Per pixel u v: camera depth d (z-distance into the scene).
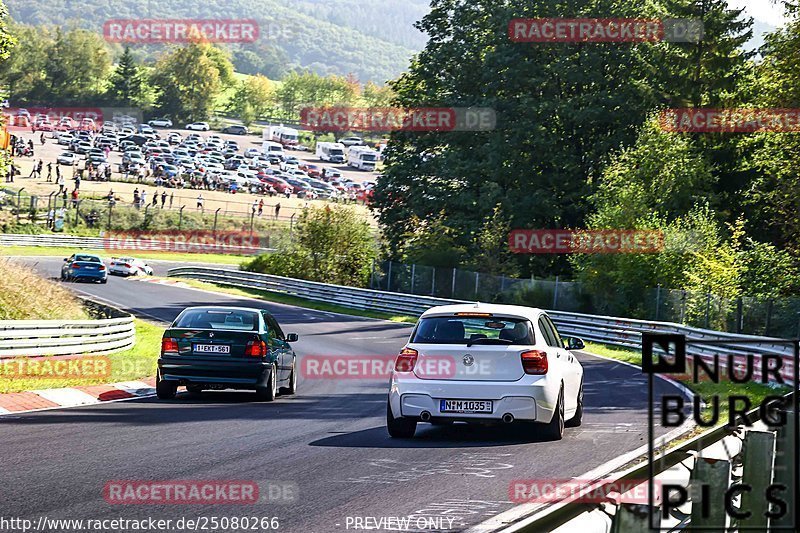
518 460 17.14
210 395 29.84
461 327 20.20
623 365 44.75
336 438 20.00
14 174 156.00
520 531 6.52
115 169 186.62
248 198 174.38
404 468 16.12
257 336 27.78
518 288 72.38
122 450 17.50
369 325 66.88
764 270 65.00
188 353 27.52
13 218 126.00
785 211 69.12
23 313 40.12
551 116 90.00
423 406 19.70
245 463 16.41
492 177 87.56
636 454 17.91
